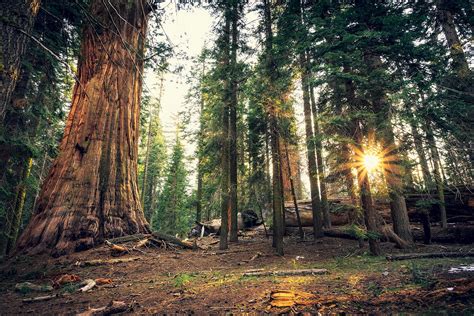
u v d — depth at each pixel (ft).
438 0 34.88
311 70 29.09
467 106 26.17
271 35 40.37
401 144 29.07
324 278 19.89
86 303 16.48
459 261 22.89
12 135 27.09
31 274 25.16
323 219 55.06
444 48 27.48
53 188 35.19
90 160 37.11
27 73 35.45
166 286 20.44
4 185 30.63
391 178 30.68
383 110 28.30
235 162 49.96
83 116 38.81
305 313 11.62
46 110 37.32
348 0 32.01
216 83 42.47
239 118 50.67
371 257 29.81
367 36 26.71
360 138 29.25
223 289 18.06
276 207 37.11
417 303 11.66
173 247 38.96
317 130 35.40
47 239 31.35
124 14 40.73
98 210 35.78
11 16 14.08
